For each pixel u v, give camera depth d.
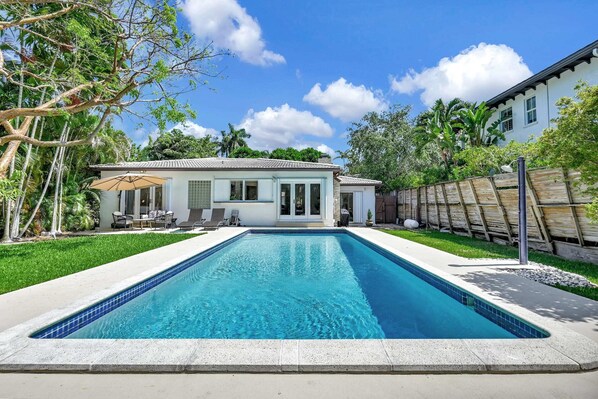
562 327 3.59
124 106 9.99
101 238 12.09
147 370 2.82
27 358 2.91
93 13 9.82
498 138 19.86
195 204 17.72
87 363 2.84
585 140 5.22
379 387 2.60
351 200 22.30
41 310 4.18
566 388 2.57
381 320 4.95
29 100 12.69
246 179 17.91
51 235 13.41
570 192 7.34
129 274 6.17
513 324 4.08
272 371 2.81
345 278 7.59
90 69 10.18
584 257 7.33
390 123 29.05
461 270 6.46
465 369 2.81
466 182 12.03
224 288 6.73
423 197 17.67
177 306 5.61
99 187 14.77
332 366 2.82
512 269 6.56
